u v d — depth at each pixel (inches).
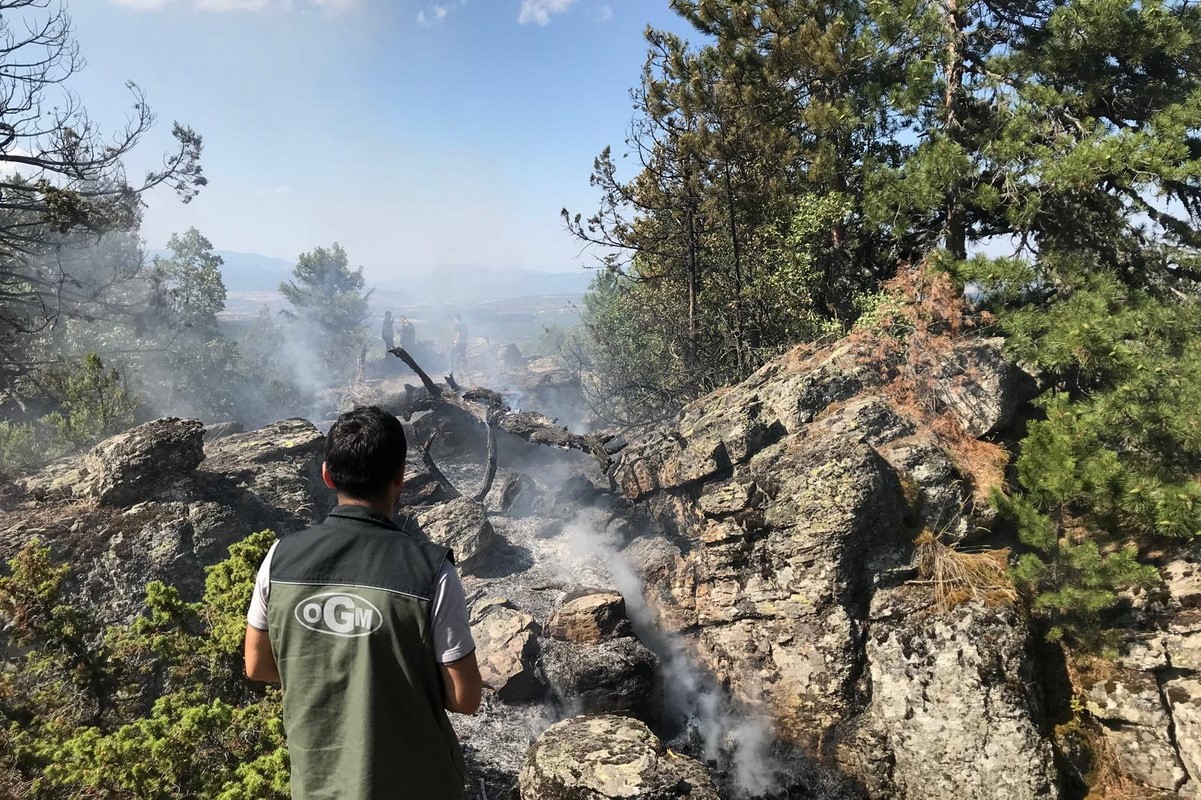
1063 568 327.0
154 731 177.6
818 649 350.3
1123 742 309.4
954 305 448.5
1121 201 522.0
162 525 349.7
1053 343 401.4
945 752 312.0
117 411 578.2
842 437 402.3
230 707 186.7
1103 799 302.5
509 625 366.6
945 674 320.5
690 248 659.4
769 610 369.7
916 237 638.5
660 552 436.1
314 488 451.2
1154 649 316.8
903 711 326.0
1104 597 310.7
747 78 614.2
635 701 339.6
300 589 66.5
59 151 765.3
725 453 428.8
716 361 676.1
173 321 1139.3
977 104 620.4
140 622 209.6
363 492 72.7
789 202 646.5
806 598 357.1
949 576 347.3
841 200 607.8
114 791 170.7
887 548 358.3
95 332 1047.0
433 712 67.5
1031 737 301.4
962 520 368.8
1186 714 301.4
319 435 493.0
